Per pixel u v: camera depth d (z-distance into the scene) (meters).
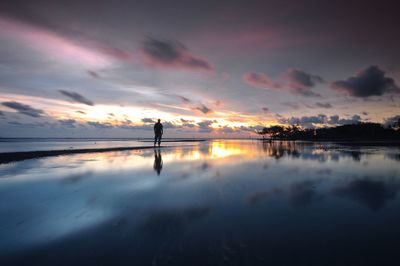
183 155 10.75
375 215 2.71
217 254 1.89
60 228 2.44
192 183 4.52
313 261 1.76
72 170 6.16
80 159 8.93
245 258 1.82
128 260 1.82
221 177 5.16
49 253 1.95
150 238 2.20
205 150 14.41
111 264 1.77
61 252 1.96
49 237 2.24
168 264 1.75
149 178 5.06
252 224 2.49
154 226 2.47
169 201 3.36
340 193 3.73
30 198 3.51
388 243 2.01
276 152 12.37
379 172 5.73
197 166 6.94
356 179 4.87
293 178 5.02
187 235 2.24
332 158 8.93
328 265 1.70
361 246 1.97
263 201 3.33
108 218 2.71
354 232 2.25
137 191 3.93
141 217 2.74
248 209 2.98
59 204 3.24
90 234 2.30
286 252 1.90
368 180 4.77
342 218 2.62
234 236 2.21
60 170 6.15
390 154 10.30
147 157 9.77
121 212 2.91
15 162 7.89
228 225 2.47
